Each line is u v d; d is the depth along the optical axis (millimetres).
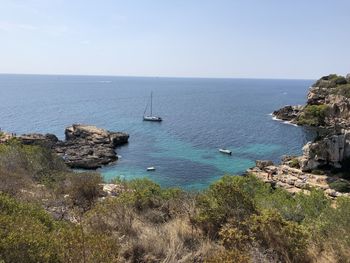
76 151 55594
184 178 46188
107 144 62750
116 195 13609
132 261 7293
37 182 16297
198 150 63781
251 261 7133
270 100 189625
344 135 47812
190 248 8016
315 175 45375
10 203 7852
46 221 8047
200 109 138375
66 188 13750
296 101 182875
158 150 63156
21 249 5594
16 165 17109
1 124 88438
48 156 22547
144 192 11406
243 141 73438
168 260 7242
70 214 10336
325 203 12438
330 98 101500
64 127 87312
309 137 77625
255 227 8336
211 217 9180
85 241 6309
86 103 152375
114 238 7730
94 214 9023
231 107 148750
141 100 176625
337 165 46938
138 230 8727
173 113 123250
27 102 146750
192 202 10805
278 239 8141
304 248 7988
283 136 79375
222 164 53969
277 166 49719
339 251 8117
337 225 8930
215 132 84000
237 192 9914
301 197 13594
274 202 12375
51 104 142375
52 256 5738
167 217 10086
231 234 8070
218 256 6902
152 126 92062
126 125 93188
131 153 60375
